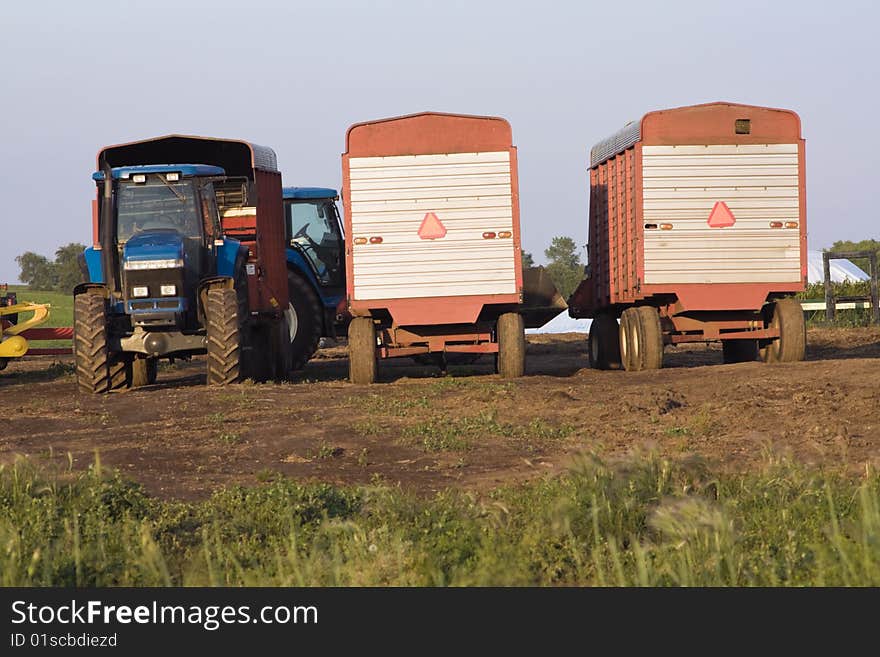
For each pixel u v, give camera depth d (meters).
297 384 57.72
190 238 56.25
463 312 58.53
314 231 78.75
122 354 56.91
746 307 62.16
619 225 66.44
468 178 58.47
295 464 34.19
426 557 19.69
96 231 58.12
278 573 19.59
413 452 35.47
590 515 22.12
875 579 17.56
